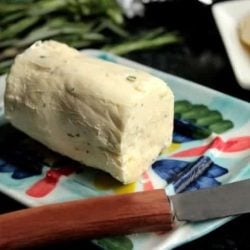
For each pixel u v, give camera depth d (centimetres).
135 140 46
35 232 41
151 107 46
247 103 52
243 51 58
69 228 41
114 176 46
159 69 60
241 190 43
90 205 42
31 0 67
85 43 63
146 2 67
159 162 48
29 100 47
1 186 46
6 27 64
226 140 49
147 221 41
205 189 43
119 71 46
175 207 42
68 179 47
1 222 41
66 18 66
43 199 45
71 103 46
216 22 61
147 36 64
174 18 67
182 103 53
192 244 43
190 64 60
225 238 44
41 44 49
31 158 49
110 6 67
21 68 48
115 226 41
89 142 46
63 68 47
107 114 44
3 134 51
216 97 53
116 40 64
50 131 47
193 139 50
